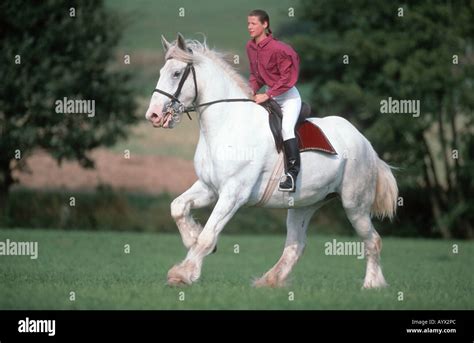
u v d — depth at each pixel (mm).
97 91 23688
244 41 39344
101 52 23656
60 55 23594
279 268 9383
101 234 19938
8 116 23266
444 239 25453
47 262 12711
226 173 8547
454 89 25031
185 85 8500
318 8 27125
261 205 9164
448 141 25828
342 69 27891
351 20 27297
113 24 24156
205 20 41938
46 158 29250
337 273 13055
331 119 9859
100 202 24906
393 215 10219
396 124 24766
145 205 25812
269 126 8883
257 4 45219
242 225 25375
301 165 9023
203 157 8750
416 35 25594
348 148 9602
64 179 27594
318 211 26469
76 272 11117
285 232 25422
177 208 8586
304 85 29703
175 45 8555
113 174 28328
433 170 25844
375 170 9984
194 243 8539
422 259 16719
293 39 27406
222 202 8516
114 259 14328
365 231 9859
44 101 23234
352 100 25703
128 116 24578
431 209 26250
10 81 22641
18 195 24359
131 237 19422
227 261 15562
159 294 7895
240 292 8227
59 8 23438
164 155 30328
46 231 20234
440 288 10109
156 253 16203
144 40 37500
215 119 8656
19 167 23375
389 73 25031
